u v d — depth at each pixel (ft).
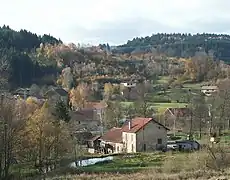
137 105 362.53
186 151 204.64
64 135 194.18
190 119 301.84
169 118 328.49
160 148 235.40
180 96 425.28
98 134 306.76
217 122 288.92
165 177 119.65
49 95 428.15
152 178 119.34
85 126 345.72
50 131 179.73
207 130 287.69
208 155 139.13
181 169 134.10
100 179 125.08
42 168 168.76
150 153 206.69
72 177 134.00
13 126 147.43
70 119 292.61
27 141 168.35
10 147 146.51
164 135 240.73
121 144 247.70
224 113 292.40
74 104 404.16
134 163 168.35
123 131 249.96
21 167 168.04
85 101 419.13
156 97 424.87
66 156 196.34
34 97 386.73
